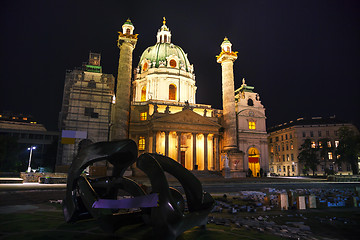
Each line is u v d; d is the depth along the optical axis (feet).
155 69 204.33
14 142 126.00
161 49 218.59
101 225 21.71
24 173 91.76
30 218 29.63
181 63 214.07
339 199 53.78
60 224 26.68
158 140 164.86
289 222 31.12
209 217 32.81
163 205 18.57
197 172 156.87
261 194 65.05
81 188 22.25
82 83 147.23
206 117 176.96
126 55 147.13
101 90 147.23
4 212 33.47
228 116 169.89
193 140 166.91
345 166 234.99
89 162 23.08
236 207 42.19
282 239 23.07
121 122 138.31
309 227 28.25
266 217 34.60
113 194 25.05
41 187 69.97
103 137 142.51
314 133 250.57
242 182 107.96
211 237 23.00
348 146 201.16
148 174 19.92
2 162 120.57
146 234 23.03
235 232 25.09
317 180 132.36
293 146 257.34
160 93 196.44
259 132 194.08
